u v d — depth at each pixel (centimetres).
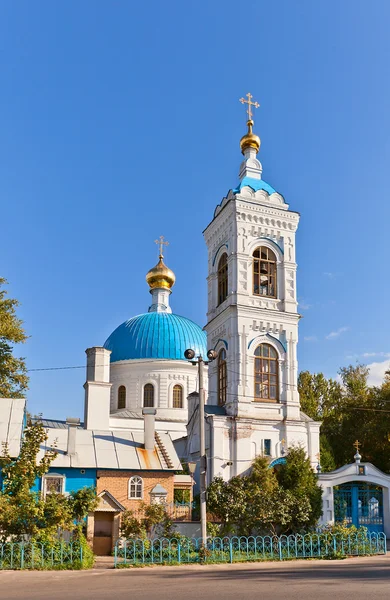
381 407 5500
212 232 4959
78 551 2708
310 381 6694
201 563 2827
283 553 3056
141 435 4194
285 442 4262
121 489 3784
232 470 4081
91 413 5153
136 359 6228
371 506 4103
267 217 4656
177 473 4031
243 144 5031
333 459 5397
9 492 2892
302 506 3712
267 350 4472
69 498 3070
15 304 4559
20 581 2206
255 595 1711
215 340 4681
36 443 3020
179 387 6212
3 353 4369
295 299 4625
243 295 4450
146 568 2661
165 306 7100
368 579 2105
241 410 4216
